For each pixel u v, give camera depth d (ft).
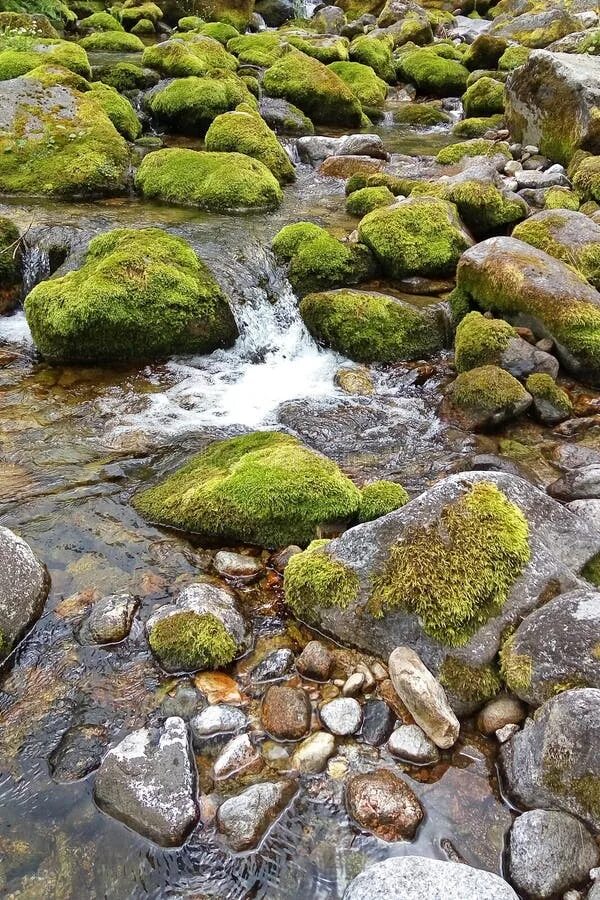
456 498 6.42
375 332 10.83
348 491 7.48
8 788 5.24
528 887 4.67
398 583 6.07
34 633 6.31
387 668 6.00
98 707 5.77
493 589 5.97
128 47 31.50
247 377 10.63
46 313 10.32
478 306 11.10
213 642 6.07
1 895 4.72
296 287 12.30
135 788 5.13
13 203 15.01
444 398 9.78
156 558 7.19
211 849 4.96
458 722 5.51
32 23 27.55
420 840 5.00
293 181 18.65
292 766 5.39
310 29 41.16
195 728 5.59
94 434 9.07
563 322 9.78
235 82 23.03
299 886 4.82
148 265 10.68
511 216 14.14
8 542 6.55
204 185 15.90
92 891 4.78
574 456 8.58
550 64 18.43
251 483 7.48
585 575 6.29
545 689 5.42
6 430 9.02
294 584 6.51
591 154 17.25
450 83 30.14
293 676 6.01
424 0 50.42
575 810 4.89
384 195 15.55
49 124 16.78
